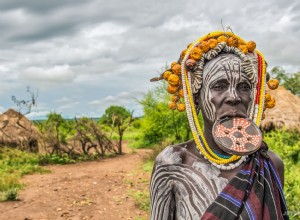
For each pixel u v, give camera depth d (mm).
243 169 1842
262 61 2068
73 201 9141
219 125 1840
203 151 1947
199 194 1882
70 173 13516
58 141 17594
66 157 17312
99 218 7820
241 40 2045
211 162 1938
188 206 1892
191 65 1952
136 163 15375
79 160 17234
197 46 2016
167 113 17469
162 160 2010
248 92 1928
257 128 1851
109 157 18469
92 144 18547
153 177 2027
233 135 1814
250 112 1970
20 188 10602
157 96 18906
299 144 10898
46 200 9258
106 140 19641
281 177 2107
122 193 9844
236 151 1764
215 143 1956
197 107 2043
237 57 1958
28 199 9352
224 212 1743
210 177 1902
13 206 8648
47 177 12625
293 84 29750
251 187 1786
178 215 1926
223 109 1876
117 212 8203
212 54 1938
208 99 1906
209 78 1911
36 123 22109
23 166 14453
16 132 18531
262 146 1947
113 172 13312
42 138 18297
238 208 1739
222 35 2053
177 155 1997
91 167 15086
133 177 12031
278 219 1799
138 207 8523
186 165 1961
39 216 7945
